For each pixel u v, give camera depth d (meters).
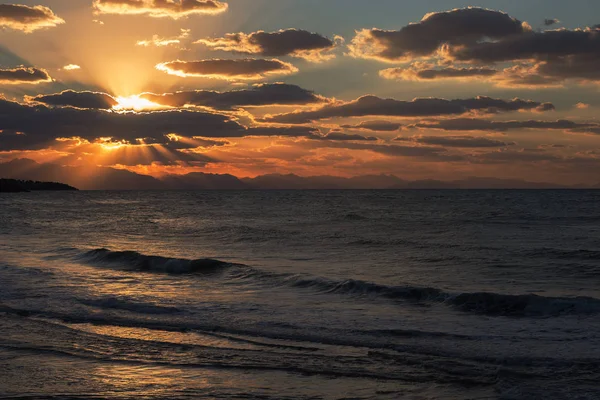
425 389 7.90
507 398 7.40
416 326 11.88
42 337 11.00
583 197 131.12
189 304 14.38
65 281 18.27
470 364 9.01
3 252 27.11
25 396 7.78
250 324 12.03
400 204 93.12
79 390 8.02
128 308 13.81
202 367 9.05
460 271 20.45
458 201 106.75
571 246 28.69
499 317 12.78
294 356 9.60
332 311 13.48
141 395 7.82
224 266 20.62
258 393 7.84
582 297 13.59
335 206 86.50
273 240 33.06
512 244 29.69
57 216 62.03
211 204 99.62
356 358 9.45
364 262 23.11
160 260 21.72
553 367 8.71
